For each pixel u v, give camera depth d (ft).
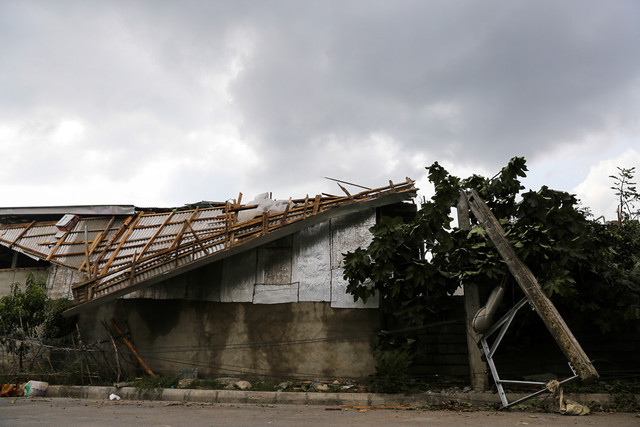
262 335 42.75
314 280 42.93
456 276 36.17
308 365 41.29
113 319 44.96
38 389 38.63
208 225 48.01
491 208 39.29
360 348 40.91
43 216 55.77
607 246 36.65
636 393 33.83
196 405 32.81
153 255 42.50
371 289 38.24
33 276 46.57
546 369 38.68
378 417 26.35
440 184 37.78
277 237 42.34
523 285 30.94
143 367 42.96
